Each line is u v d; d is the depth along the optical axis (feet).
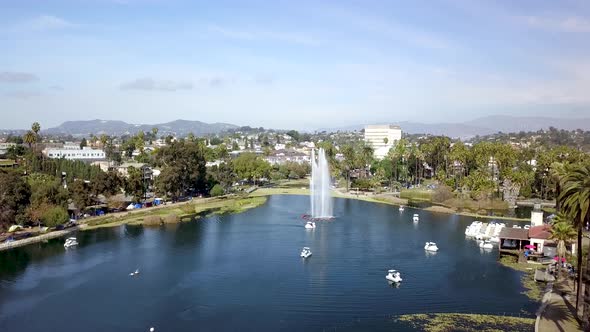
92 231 587.68
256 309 322.96
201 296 348.79
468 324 290.76
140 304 332.60
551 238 404.36
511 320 296.10
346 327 290.97
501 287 364.58
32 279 390.83
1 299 343.67
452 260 447.42
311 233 577.84
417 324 293.23
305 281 383.04
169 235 565.94
